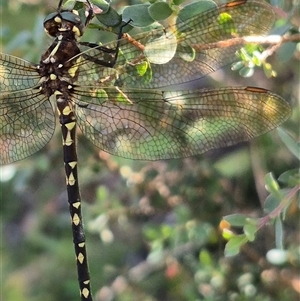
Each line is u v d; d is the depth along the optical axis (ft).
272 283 1.10
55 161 1.19
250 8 0.84
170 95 0.90
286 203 0.85
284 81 1.14
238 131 0.89
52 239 1.44
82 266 0.99
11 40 1.16
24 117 0.95
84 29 0.92
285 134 0.87
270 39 0.88
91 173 1.18
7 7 1.15
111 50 0.86
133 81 0.88
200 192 1.14
